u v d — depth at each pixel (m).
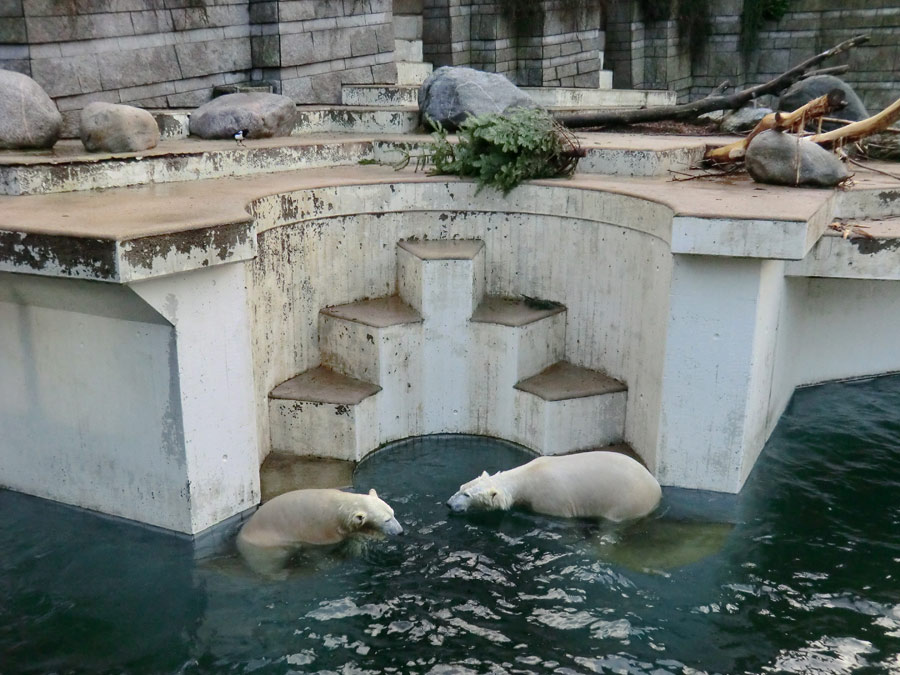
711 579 4.77
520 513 5.43
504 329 6.52
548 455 6.39
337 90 11.03
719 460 5.68
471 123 6.95
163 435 4.96
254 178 7.01
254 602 4.53
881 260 6.05
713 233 5.17
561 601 4.57
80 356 5.07
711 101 9.98
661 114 10.06
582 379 6.63
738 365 5.46
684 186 6.59
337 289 6.80
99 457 5.26
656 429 5.81
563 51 15.23
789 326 6.69
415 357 6.62
